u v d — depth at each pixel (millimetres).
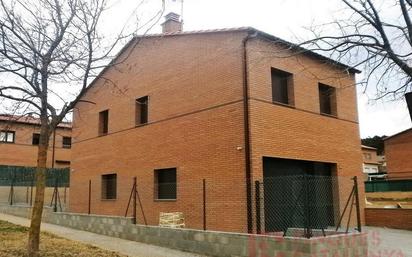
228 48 13297
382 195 31359
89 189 17562
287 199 11477
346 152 15727
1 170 26531
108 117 18828
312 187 11797
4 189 24344
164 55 15953
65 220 16453
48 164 31062
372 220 16328
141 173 16328
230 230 12266
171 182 15188
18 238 11359
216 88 13516
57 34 8773
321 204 12508
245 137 12234
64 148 32125
